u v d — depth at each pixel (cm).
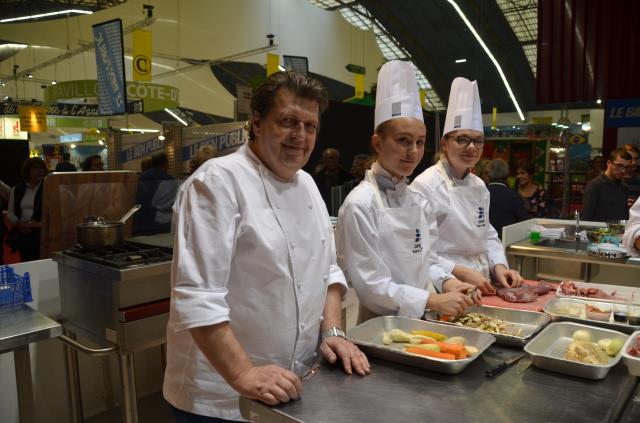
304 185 125
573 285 187
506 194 361
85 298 200
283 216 114
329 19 1504
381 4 1405
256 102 111
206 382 114
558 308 158
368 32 1653
